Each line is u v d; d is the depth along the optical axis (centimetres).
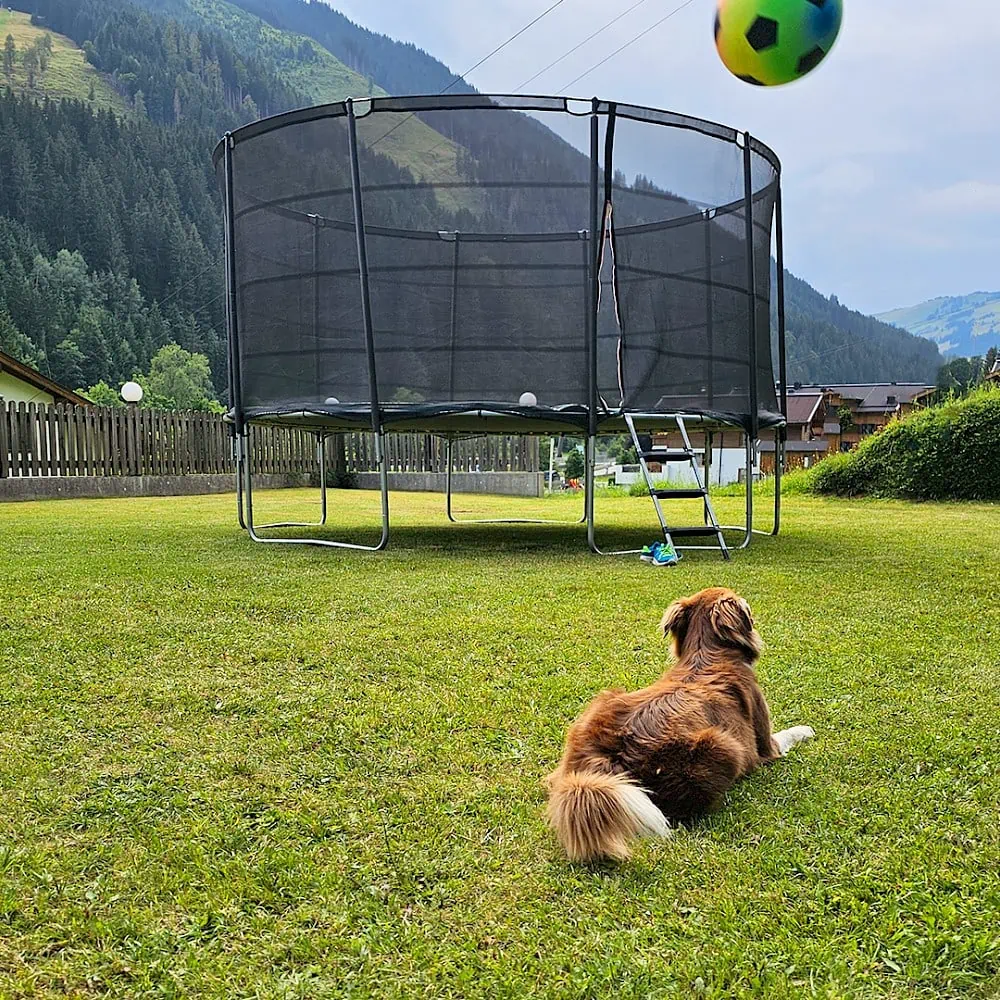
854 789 192
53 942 136
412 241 546
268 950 134
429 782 196
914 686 265
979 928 138
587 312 538
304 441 1386
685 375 561
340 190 543
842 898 147
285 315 564
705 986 124
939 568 485
